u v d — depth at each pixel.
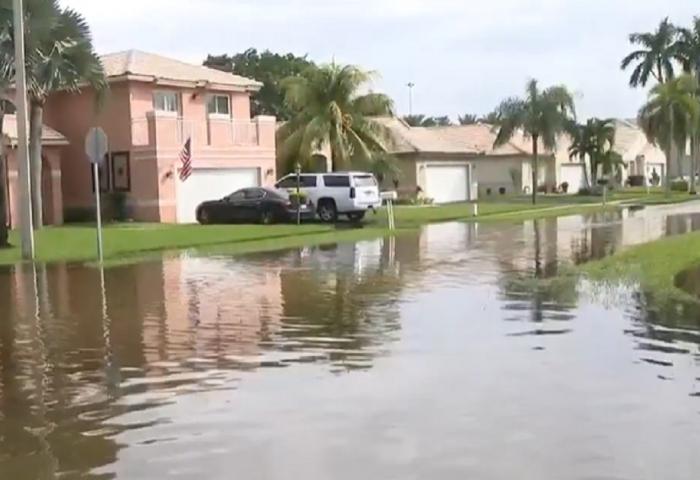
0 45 25.03
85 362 9.74
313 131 43.72
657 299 13.15
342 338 10.73
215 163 38.38
